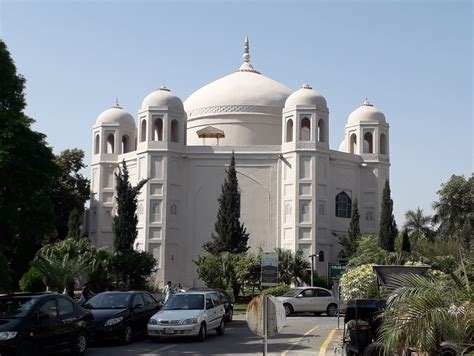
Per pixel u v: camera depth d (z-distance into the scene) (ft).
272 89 218.18
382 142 209.67
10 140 64.59
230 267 144.36
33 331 51.34
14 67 69.41
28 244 74.49
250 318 37.63
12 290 68.33
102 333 65.46
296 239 186.09
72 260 116.98
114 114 216.54
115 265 136.36
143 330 72.69
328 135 195.00
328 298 113.29
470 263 46.60
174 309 71.97
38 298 54.65
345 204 198.18
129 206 160.45
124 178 162.20
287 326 88.89
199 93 224.94
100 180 209.26
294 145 190.90
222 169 195.11
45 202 68.23
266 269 114.62
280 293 130.93
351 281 79.71
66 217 208.03
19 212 67.46
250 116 211.41
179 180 193.77
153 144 192.13
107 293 73.82
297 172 189.06
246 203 193.57
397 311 36.99
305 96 194.18
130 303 71.61
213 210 193.88
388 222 170.81
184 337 73.15
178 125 196.24
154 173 191.11
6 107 68.90
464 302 36.96
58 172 69.77
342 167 199.31
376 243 158.51
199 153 195.31
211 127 206.28
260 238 191.93
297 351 60.54
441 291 37.47
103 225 207.41
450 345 37.04
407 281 39.47
